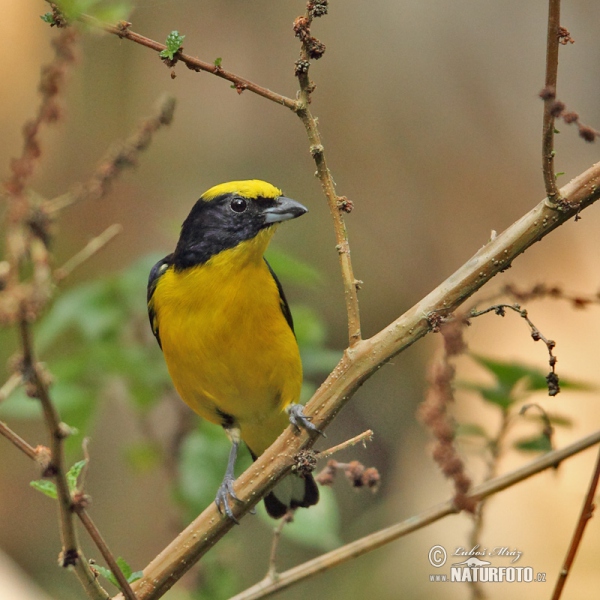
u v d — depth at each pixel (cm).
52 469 424
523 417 659
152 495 1366
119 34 514
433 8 1709
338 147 1748
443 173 1720
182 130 1739
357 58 1741
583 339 1347
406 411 1609
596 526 1070
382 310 1683
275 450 562
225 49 1756
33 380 392
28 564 1406
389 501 1489
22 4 1557
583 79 1670
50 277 364
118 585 463
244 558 1291
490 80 1698
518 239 511
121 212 1561
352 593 1282
